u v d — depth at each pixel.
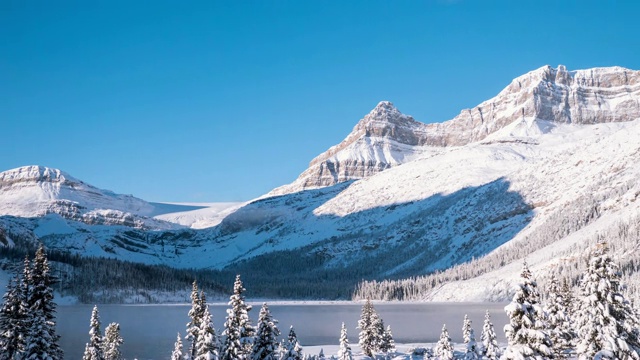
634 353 41.41
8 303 57.19
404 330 188.38
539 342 38.62
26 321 54.75
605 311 42.50
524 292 39.78
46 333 54.00
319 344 160.12
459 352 119.50
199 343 59.38
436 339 167.75
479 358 85.44
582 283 44.78
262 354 61.66
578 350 44.06
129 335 178.88
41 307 55.25
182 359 78.19
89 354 72.69
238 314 61.28
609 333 42.19
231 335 60.19
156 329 196.12
